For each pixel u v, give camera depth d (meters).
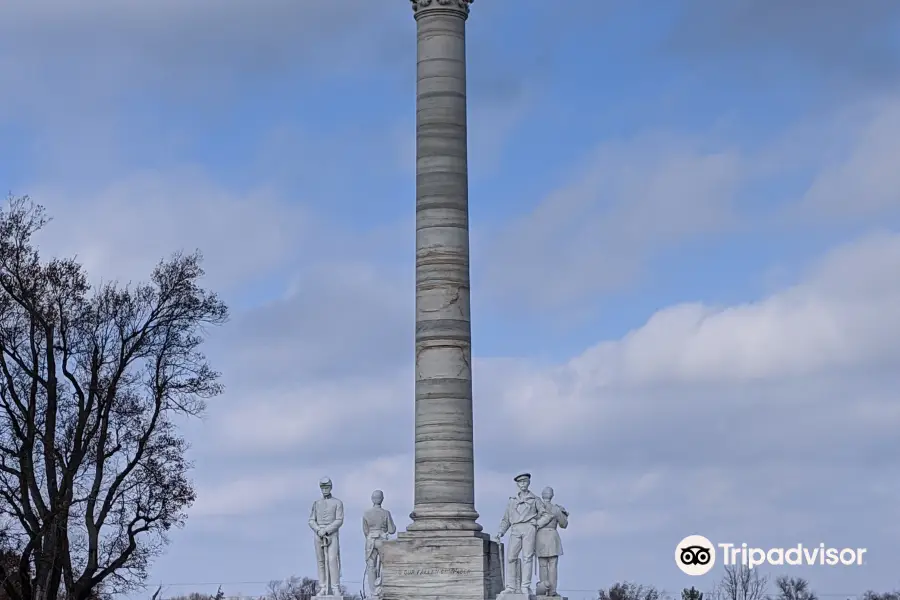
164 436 68.31
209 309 69.69
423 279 54.78
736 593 104.50
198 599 108.56
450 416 53.81
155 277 68.81
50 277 66.88
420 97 55.75
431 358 54.19
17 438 66.19
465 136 55.78
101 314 67.12
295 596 123.38
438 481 53.44
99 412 65.94
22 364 65.69
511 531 52.44
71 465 64.94
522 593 51.47
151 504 67.06
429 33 55.81
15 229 66.88
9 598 64.81
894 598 90.75
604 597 109.00
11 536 65.69
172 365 68.44
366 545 54.00
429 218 54.94
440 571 52.19
